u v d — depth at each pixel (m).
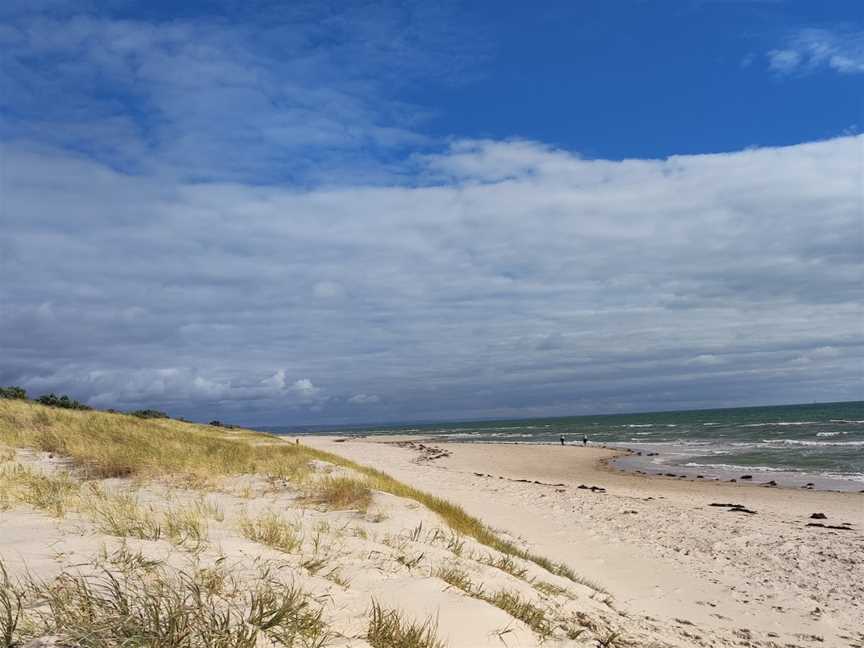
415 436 105.00
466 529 10.34
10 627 2.81
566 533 14.46
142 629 2.94
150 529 5.55
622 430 93.94
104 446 13.34
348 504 9.95
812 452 41.81
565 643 5.04
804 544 13.77
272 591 3.89
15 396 30.16
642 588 10.01
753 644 7.47
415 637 3.82
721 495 24.36
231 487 10.98
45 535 5.07
